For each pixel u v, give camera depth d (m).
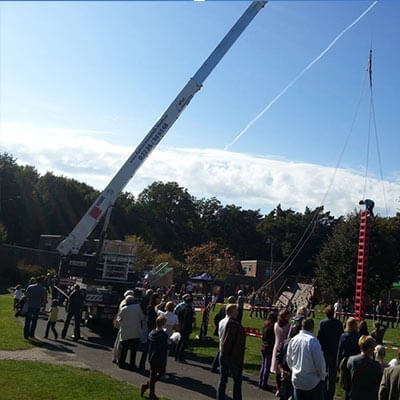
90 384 8.27
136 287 17.72
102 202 17.47
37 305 13.06
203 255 61.88
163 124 18.47
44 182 77.19
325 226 84.88
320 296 39.62
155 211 90.50
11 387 7.52
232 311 7.84
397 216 55.94
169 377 9.92
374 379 6.41
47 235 68.75
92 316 15.91
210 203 101.31
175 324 11.48
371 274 43.59
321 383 6.18
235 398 7.49
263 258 96.31
